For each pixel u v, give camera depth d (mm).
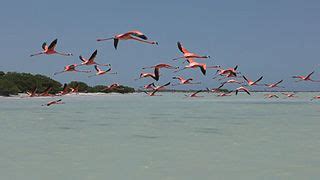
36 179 23938
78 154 31984
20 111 86000
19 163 28453
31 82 175250
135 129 50625
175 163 28422
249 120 64562
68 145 36750
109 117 71000
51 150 33938
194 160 29469
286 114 79500
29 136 43281
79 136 43375
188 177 24297
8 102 131250
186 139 40938
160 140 40219
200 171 25906
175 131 48406
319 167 27031
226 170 26203
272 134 45094
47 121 62031
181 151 33406
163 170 26250
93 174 25125
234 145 36750
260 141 39406
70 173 25391
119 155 31594
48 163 28438
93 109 97312
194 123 59125
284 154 31906
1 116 71500
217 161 29141
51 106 108938
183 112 86625
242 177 24312
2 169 26500
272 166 27375
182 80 35312
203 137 42531
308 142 38594
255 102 150875
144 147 35562
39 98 175000
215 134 45219
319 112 85750
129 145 36750
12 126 54062
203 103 140500
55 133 46188
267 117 71188
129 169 26453
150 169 26516
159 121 62812
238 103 140750
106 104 128375
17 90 168750
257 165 27703
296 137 42438
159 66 26906
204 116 73938
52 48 28438
